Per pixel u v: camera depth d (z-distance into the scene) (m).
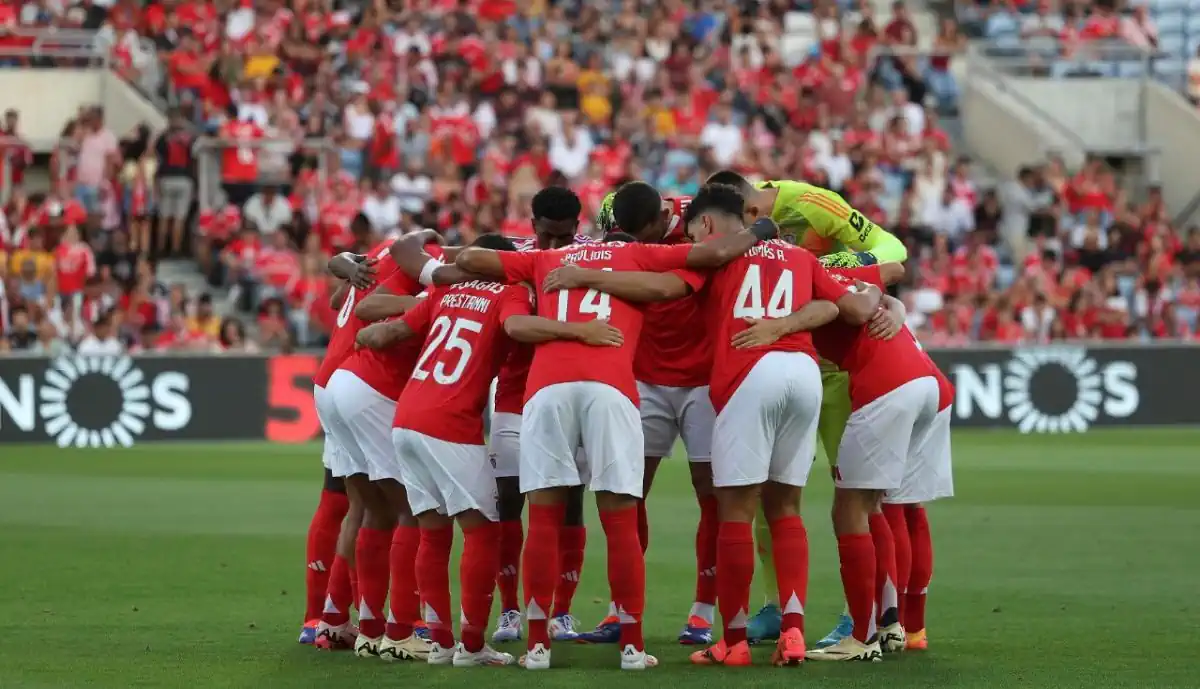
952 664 18.88
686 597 24.53
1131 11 87.50
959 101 81.75
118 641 20.48
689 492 40.12
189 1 73.81
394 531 19.78
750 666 18.80
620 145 69.38
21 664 18.83
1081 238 71.69
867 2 82.62
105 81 70.94
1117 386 62.50
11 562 27.95
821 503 37.50
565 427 18.55
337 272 20.73
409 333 19.59
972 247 68.12
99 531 32.41
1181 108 80.56
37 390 55.19
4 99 70.31
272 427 56.91
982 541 31.02
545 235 20.30
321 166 65.81
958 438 58.47
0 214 60.94
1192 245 71.69
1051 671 18.38
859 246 22.27
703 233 19.27
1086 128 82.31
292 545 30.30
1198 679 17.89
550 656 19.31
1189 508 36.72
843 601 24.30
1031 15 86.75
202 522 33.94
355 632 20.47
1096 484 42.28
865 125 75.50
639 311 19.02
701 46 78.56
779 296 18.98
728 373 18.81
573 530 21.44
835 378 21.33
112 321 57.50
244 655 19.55
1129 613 22.80
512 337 18.83
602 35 76.56
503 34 74.62
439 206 62.94
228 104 69.06
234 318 59.69
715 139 71.69
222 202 65.44
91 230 63.12
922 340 64.38
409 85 70.88
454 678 17.91
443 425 18.81
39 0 73.44
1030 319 65.25
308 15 73.00
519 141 70.31
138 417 55.78
